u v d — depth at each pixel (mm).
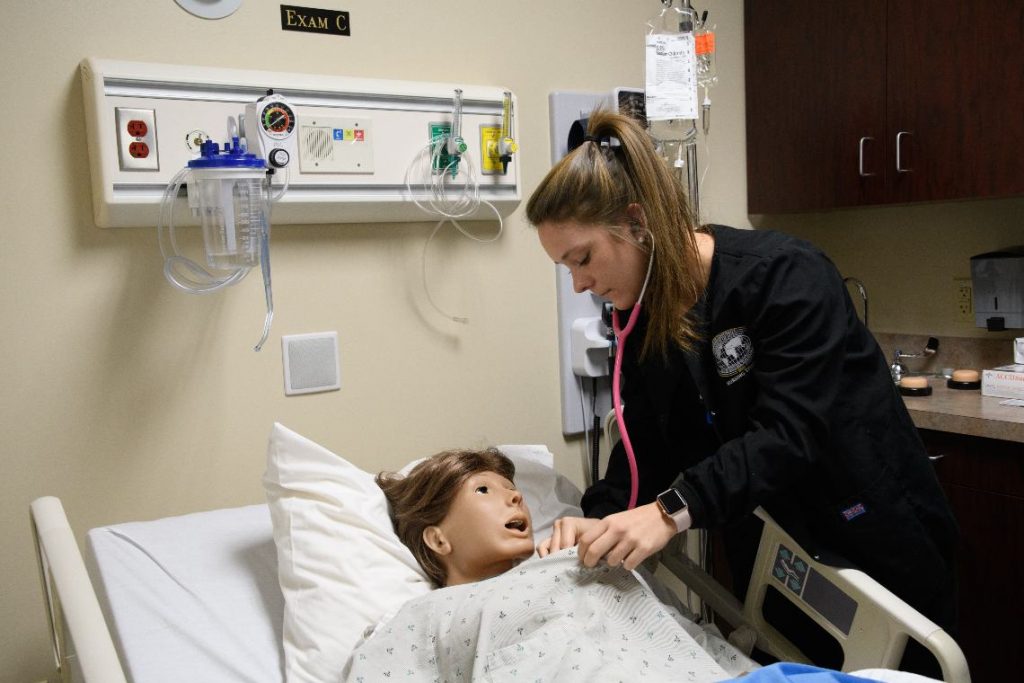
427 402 1952
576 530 1340
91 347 1595
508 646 1111
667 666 1122
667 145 2012
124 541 1490
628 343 1493
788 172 2406
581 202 1262
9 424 1534
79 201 1567
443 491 1413
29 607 1571
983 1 1945
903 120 2121
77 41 1545
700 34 1987
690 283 1287
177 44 1630
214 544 1507
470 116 1867
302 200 1668
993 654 1963
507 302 2049
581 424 2154
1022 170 1911
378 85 1755
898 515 1306
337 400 1841
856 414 1295
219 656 1273
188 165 1491
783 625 1582
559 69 2090
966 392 2203
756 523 1619
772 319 1244
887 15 2129
